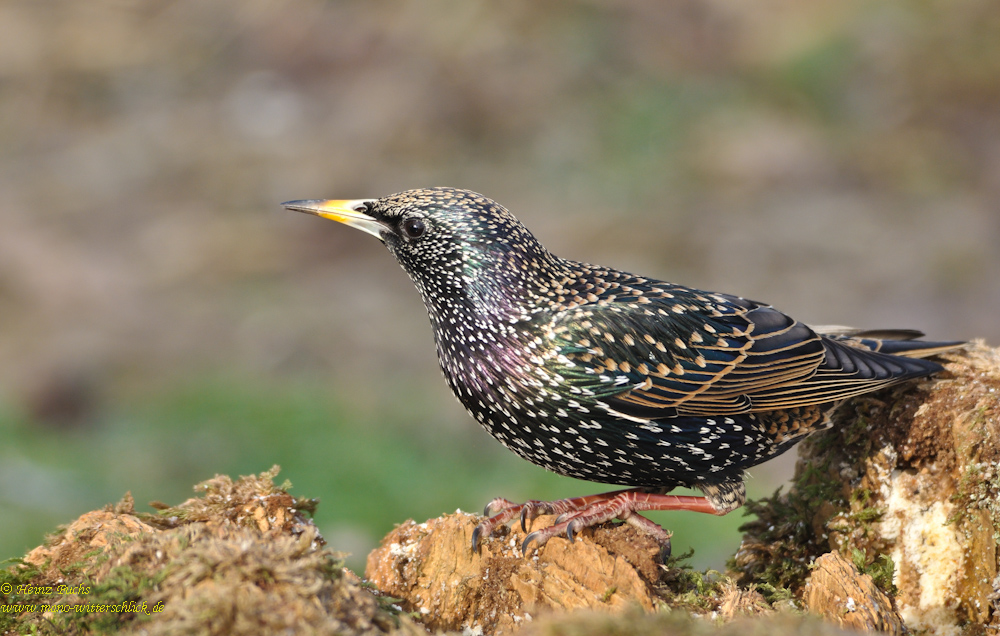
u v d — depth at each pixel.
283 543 3.68
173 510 4.45
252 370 13.36
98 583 3.75
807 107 19.17
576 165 17.69
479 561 4.52
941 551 4.86
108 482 11.22
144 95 19.83
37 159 18.09
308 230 16.38
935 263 14.96
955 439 4.83
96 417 12.58
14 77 20.08
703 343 5.28
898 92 19.16
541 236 15.84
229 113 19.25
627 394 5.16
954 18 20.03
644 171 17.50
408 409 12.65
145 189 17.30
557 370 5.13
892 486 5.08
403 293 15.14
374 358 13.65
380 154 17.89
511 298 5.25
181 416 12.44
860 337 5.88
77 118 19.31
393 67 19.58
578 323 5.17
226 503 4.41
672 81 19.41
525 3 20.47
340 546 10.02
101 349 13.72
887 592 4.89
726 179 17.25
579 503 5.11
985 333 13.54
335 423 12.26
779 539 5.43
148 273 15.38
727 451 5.31
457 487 11.24
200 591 3.43
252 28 20.86
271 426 12.12
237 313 14.46
